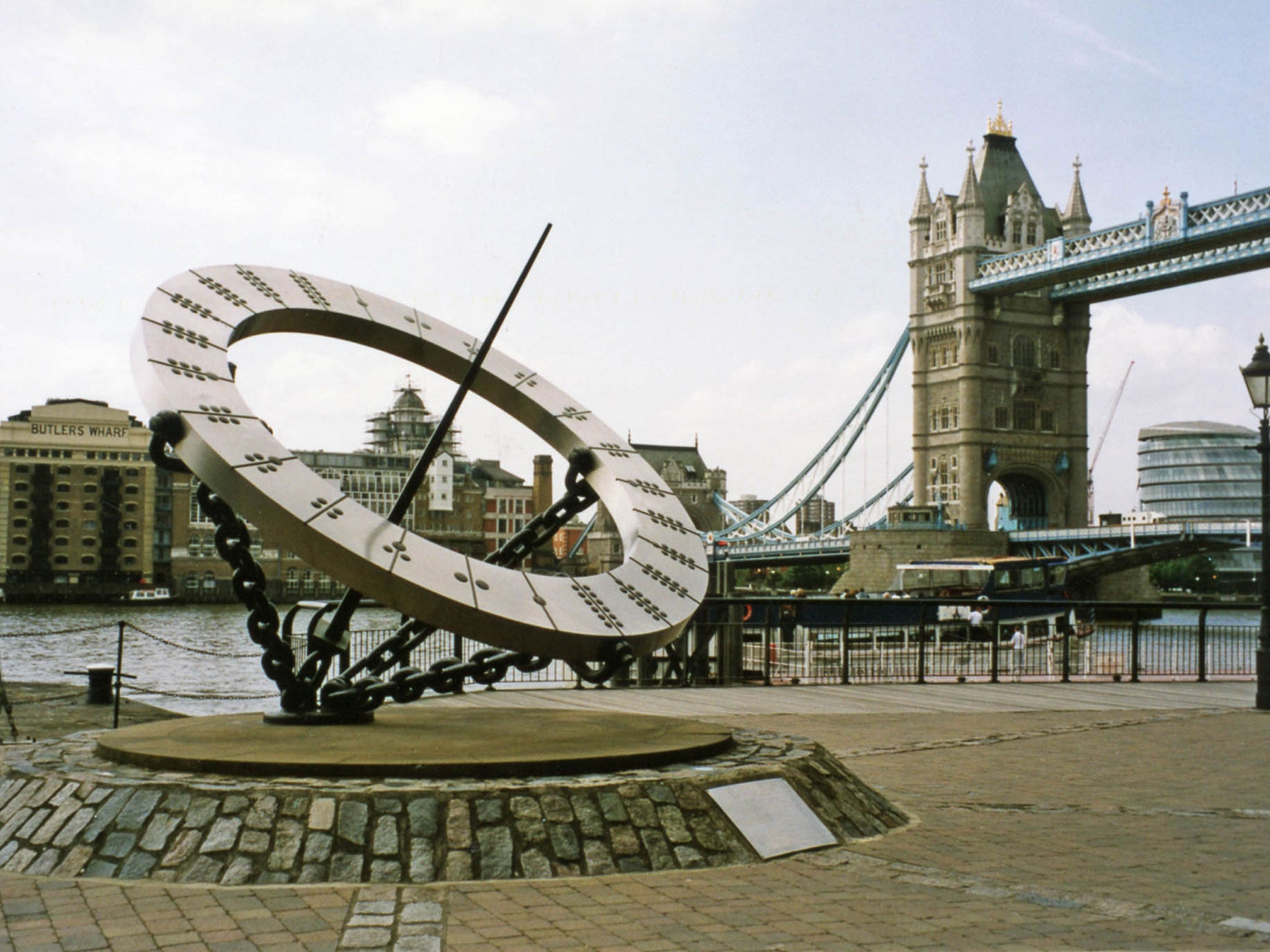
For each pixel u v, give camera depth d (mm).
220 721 10789
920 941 7027
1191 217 117312
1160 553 113375
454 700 20406
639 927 7176
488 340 10844
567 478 12898
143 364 10164
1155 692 24859
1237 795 12133
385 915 7246
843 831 9625
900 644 31844
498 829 8234
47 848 8273
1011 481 163500
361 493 170875
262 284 12133
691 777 9094
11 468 154875
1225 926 7430
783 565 161250
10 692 22859
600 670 10195
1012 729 17422
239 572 10070
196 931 6957
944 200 158125
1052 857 9242
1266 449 21719
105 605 153500
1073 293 153250
